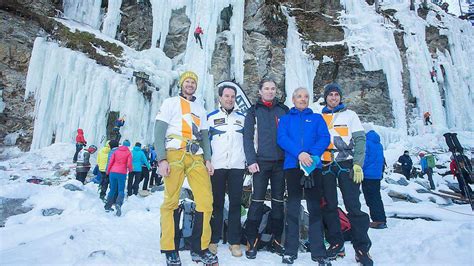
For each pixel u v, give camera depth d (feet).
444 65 71.10
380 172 20.15
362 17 68.80
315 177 11.70
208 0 56.13
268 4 61.36
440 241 11.43
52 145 38.75
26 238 15.21
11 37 41.22
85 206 21.44
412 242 13.97
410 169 42.16
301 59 63.16
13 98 40.19
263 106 13.60
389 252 12.51
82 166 30.12
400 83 64.23
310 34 67.26
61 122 40.32
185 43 56.44
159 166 10.65
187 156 11.15
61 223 18.22
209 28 55.77
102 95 42.11
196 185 11.18
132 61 48.39
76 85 41.39
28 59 41.73
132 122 43.68
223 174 13.14
